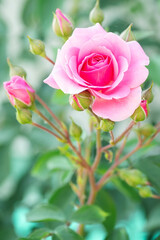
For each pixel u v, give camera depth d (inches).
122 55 14.8
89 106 15.9
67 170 21.7
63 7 28.5
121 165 21.5
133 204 24.6
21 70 18.0
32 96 17.3
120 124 25.2
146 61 14.9
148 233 24.4
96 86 14.3
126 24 28.1
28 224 27.7
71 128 18.2
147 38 27.9
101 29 15.5
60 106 26.9
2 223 27.2
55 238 18.3
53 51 21.5
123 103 14.8
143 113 15.6
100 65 14.5
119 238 19.5
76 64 14.7
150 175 19.5
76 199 23.0
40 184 28.3
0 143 27.8
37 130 27.3
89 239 25.5
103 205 21.0
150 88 16.3
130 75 14.8
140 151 22.0
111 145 17.5
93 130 21.3
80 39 15.0
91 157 21.9
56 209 19.0
